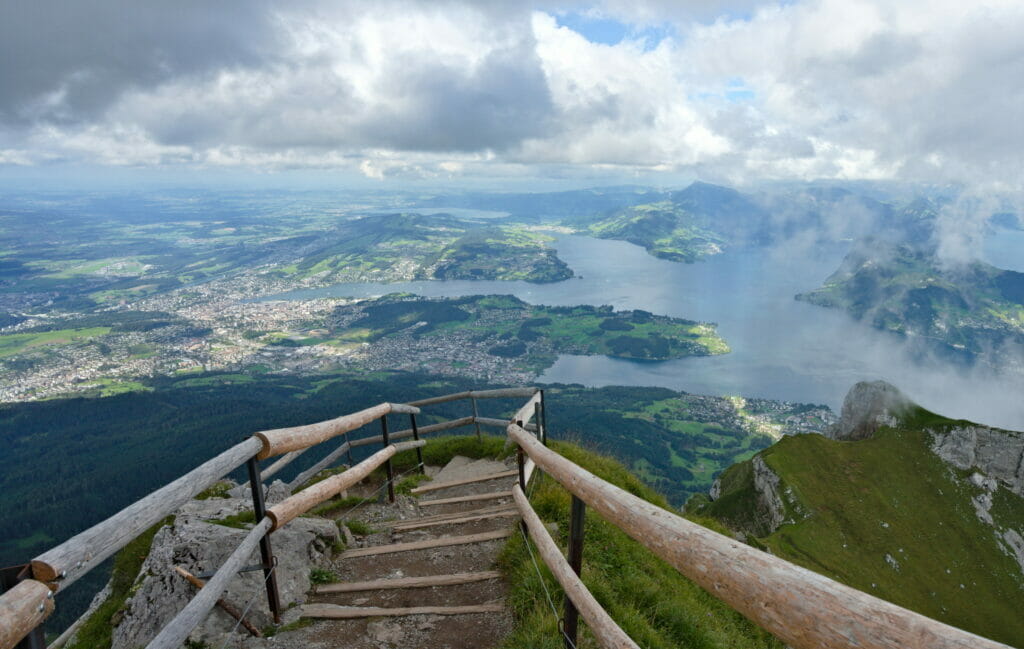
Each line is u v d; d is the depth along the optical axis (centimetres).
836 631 98
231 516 714
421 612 441
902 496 6788
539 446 416
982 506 6744
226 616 428
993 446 7081
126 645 437
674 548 171
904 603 5575
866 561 5984
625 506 224
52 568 182
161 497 259
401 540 631
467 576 503
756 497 7150
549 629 382
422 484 928
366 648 400
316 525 580
